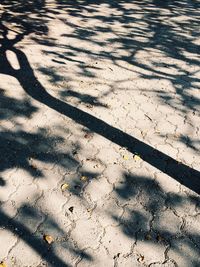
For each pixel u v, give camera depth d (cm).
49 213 168
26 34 346
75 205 172
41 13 403
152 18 414
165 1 479
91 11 423
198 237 162
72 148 207
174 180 190
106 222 165
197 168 199
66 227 162
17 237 157
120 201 176
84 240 157
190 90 273
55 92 256
